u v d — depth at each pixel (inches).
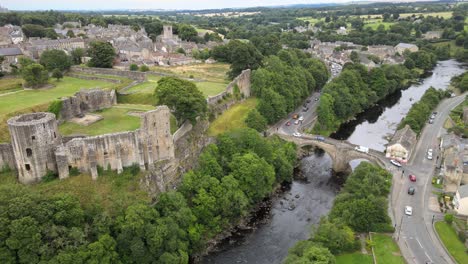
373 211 3804.1
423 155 5482.3
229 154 4985.2
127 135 3996.1
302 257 3181.6
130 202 3740.2
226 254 3971.5
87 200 3624.5
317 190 5231.3
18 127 3516.2
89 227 3417.8
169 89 4886.8
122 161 4042.8
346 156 5625.0
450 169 4402.1
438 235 3703.3
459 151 4884.4
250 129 5374.0
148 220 3592.5
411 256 3457.2
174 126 5059.1
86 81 6579.7
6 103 4923.7
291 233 4293.8
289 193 5147.6
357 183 4315.9
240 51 7554.1
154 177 4195.4
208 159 4586.6
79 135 4141.2
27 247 3024.1
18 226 2997.0
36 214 3137.3
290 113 7509.8
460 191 4001.0
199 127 5305.1
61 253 3095.5
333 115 7381.9
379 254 3494.1
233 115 6107.3
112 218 3570.4
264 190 4815.5
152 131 4207.7
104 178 3907.5
